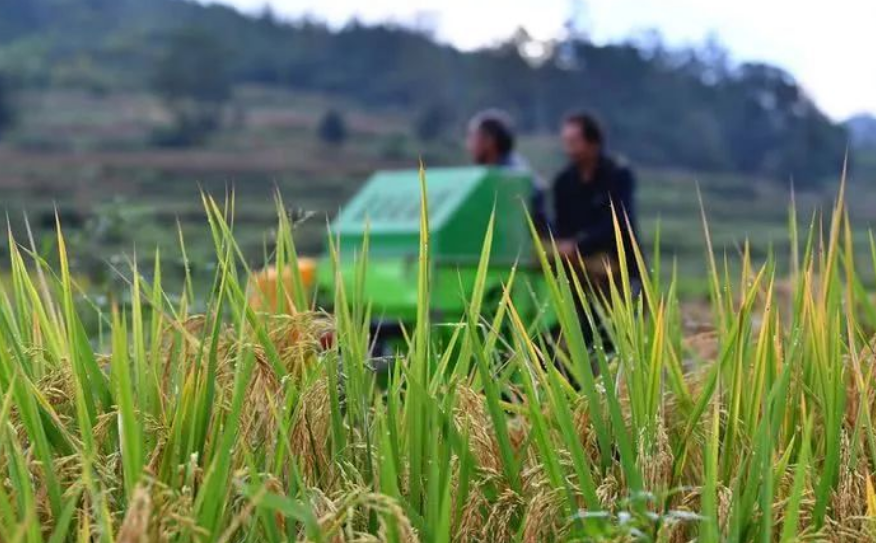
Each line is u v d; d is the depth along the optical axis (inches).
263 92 5570.9
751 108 4672.7
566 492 122.8
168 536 107.1
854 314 155.0
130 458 112.8
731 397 133.2
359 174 3907.5
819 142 4635.8
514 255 293.7
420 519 117.4
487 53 4658.0
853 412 147.0
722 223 3316.9
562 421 124.0
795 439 139.9
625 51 4630.9
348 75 5836.6
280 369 131.0
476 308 134.5
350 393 133.6
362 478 128.7
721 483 126.0
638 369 135.8
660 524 121.9
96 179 3513.8
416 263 276.8
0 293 137.9
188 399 123.9
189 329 141.2
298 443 129.1
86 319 204.5
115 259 213.6
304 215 151.2
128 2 7244.1
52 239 159.0
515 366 150.6
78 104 4960.6
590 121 295.1
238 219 2620.6
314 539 106.6
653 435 130.6
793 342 132.8
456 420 132.9
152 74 5211.6
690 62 4758.9
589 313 134.3
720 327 156.5
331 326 137.7
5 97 4584.2
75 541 118.5
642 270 144.4
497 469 132.0
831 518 131.3
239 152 4202.8
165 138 4303.6
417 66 5561.0
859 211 3688.5
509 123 331.0
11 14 6648.6
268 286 150.6
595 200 295.3
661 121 4503.0
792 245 155.7
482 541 125.7
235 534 119.6
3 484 120.7
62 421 128.9
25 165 3683.6
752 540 123.3
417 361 130.2
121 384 113.4
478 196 292.5
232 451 123.7
